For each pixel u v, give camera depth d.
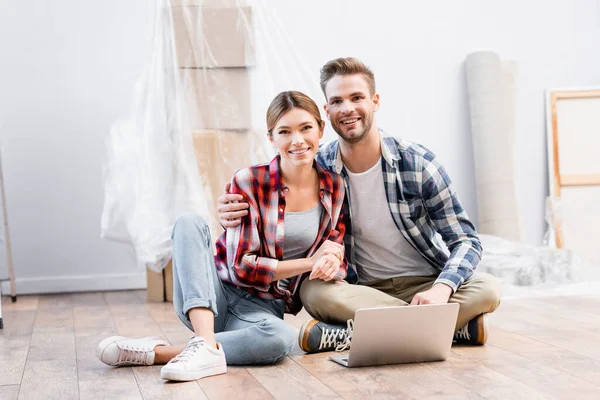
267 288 2.08
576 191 4.55
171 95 3.38
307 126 2.03
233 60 3.40
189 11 3.39
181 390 1.76
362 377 1.85
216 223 3.37
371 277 2.34
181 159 3.35
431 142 4.51
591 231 4.51
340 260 2.09
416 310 1.94
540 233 4.61
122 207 3.42
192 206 3.34
